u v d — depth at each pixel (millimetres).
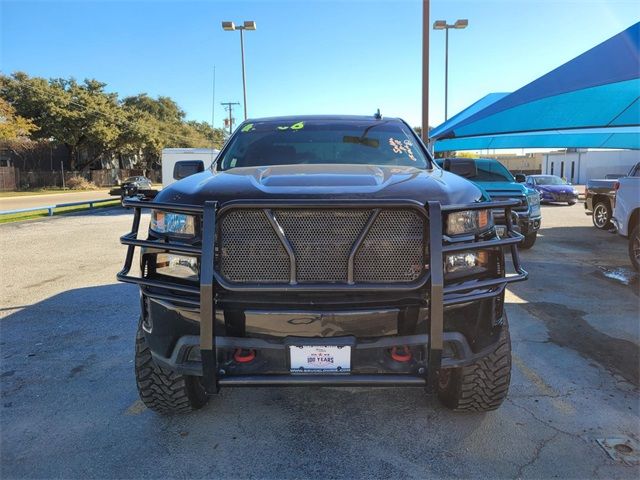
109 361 4137
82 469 2676
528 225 9195
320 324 2303
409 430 3012
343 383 2361
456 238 2457
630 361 4051
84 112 49469
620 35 6324
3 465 2717
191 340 2424
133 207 2688
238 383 2383
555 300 5914
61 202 27922
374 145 3754
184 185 2766
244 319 2336
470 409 3064
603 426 3035
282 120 4227
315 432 3014
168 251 2477
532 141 16859
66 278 7270
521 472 2598
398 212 2328
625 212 7688
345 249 2305
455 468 2643
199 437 2975
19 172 47969
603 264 8211
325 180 2619
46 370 3965
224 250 2338
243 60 25969
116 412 3285
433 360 2316
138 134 54438
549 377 3736
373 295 2332
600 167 50594
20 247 10242
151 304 2580
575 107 8805
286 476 2598
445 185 2643
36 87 47875
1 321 5230
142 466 2695
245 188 2510
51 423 3150
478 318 2521
